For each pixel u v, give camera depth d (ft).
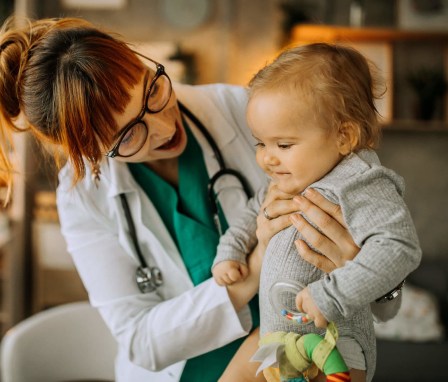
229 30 12.42
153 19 12.53
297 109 3.00
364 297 2.72
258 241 3.65
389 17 12.23
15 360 5.56
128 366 4.49
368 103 3.17
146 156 3.53
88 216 4.09
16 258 11.12
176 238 4.02
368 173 2.95
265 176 4.10
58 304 12.06
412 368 8.89
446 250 12.90
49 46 3.20
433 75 12.04
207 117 4.17
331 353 2.84
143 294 4.00
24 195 11.34
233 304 3.65
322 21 12.17
